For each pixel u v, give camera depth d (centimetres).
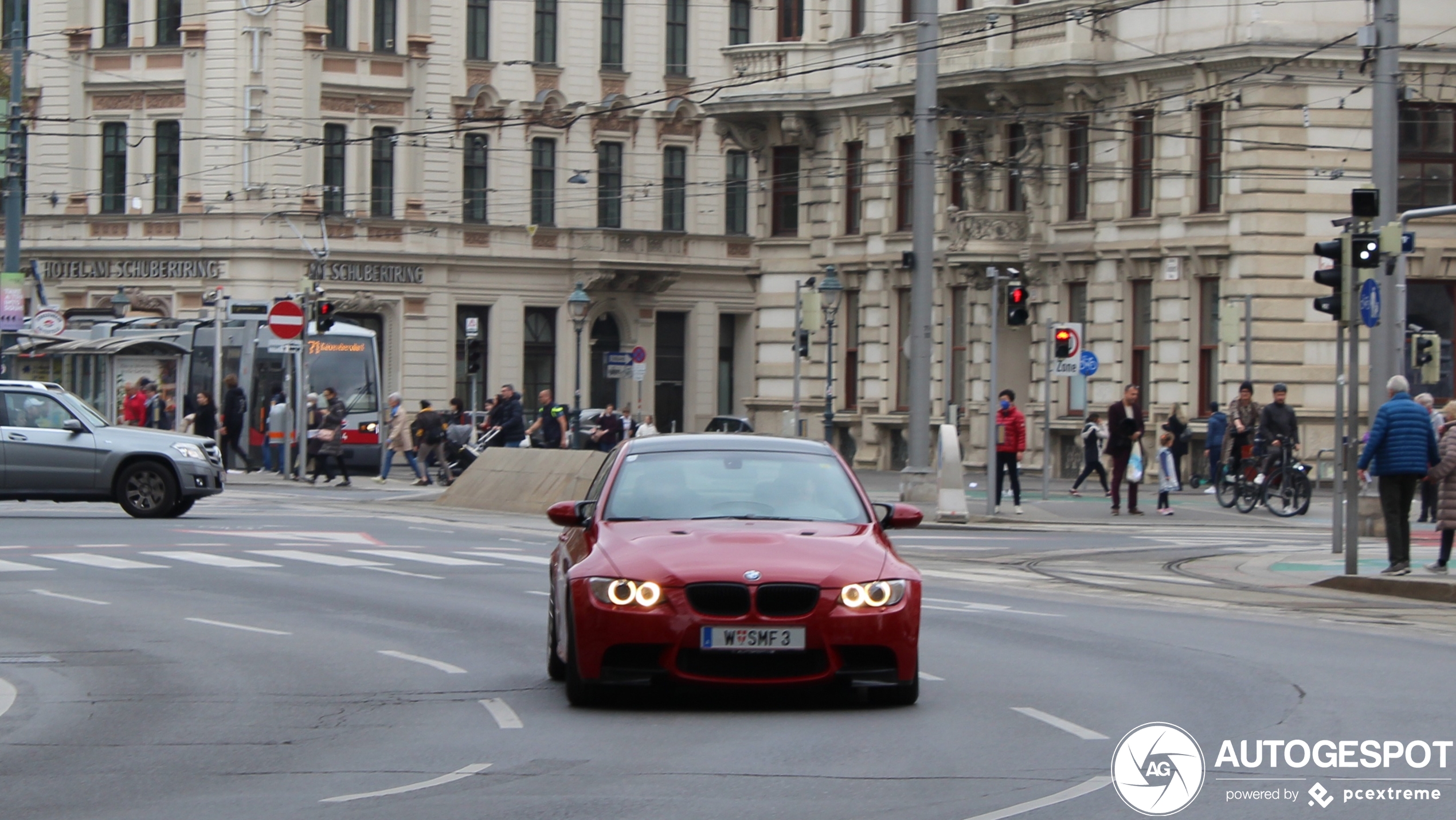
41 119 9806
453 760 2112
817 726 2322
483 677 2759
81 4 12750
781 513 2580
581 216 13675
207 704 2544
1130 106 8881
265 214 12356
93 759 2145
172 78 12538
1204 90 8806
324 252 12188
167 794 1938
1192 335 8950
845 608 2331
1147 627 3388
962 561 4872
